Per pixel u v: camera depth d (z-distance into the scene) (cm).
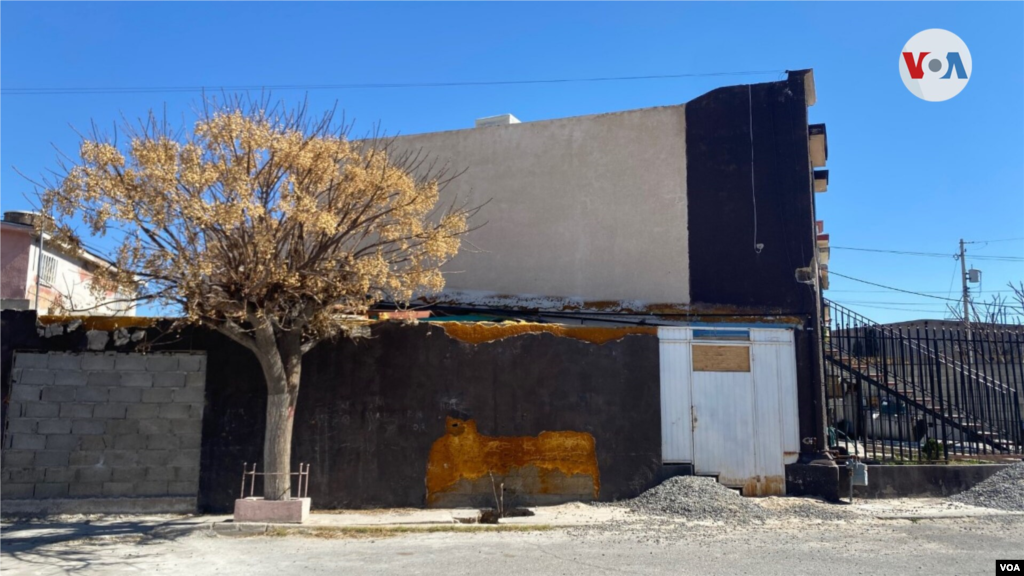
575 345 1166
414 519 1022
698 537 905
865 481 1122
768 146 1348
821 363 1227
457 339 1152
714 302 1332
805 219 1304
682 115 1423
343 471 1109
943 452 1285
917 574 712
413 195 1016
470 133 1577
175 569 749
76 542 887
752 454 1177
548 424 1143
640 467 1147
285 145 924
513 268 1498
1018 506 1068
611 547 851
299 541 898
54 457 1073
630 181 1444
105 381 1096
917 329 1345
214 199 897
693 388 1185
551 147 1518
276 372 980
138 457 1087
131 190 878
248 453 1097
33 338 1091
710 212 1367
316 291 965
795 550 826
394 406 1128
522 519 1023
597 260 1442
